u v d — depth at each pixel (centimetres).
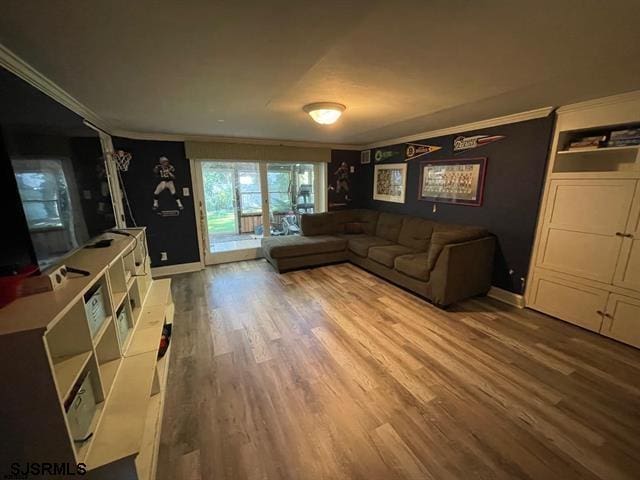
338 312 306
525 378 201
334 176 553
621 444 151
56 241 137
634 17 117
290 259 436
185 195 432
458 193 378
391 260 373
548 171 282
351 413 173
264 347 243
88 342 118
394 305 322
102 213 213
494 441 154
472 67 173
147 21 119
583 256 262
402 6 110
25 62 156
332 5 109
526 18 119
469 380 200
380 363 220
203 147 423
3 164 105
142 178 398
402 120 328
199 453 148
